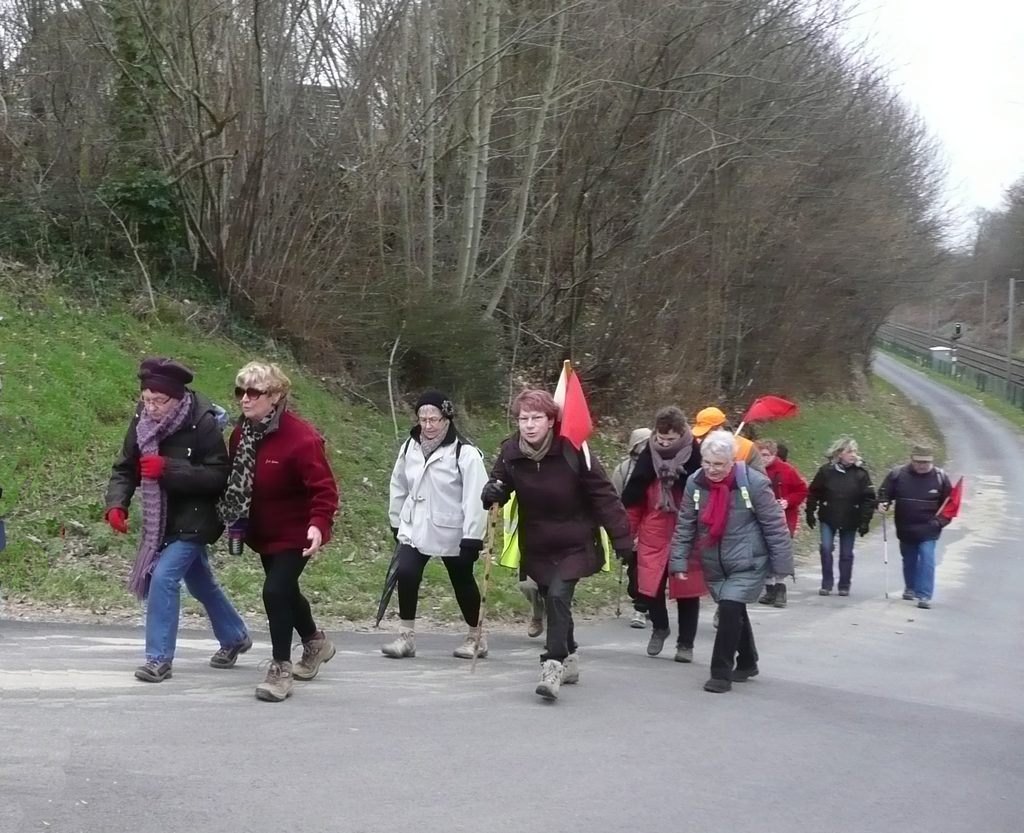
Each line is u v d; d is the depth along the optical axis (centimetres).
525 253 2136
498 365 1969
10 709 539
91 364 1312
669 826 456
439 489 760
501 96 1877
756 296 2931
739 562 737
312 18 1692
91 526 1021
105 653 692
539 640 922
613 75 1953
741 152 2312
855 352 4609
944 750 620
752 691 746
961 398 5472
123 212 1634
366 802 452
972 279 8469
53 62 1716
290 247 1709
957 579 1464
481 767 513
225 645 675
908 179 4384
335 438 1501
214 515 616
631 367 2309
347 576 1071
